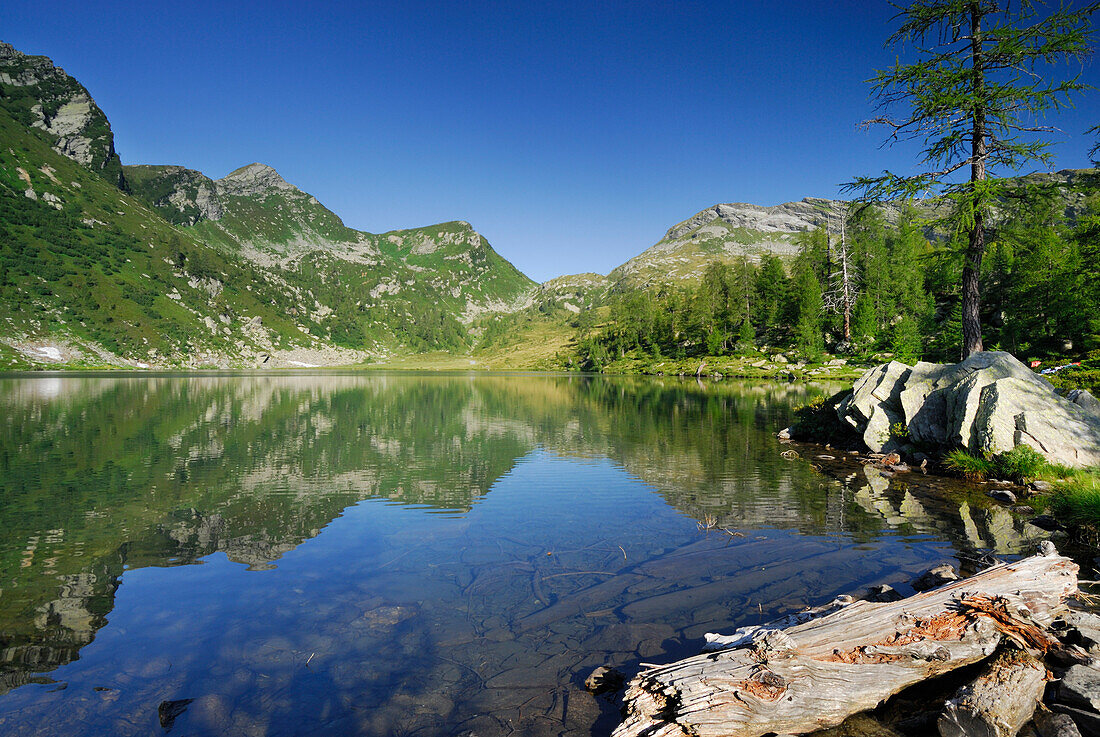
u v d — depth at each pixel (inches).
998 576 299.7
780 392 2490.2
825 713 218.2
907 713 227.8
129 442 1152.2
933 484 701.9
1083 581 338.3
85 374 5378.9
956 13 896.9
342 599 367.9
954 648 243.6
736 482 740.7
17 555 468.8
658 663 273.0
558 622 326.6
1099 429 681.0
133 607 358.0
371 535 521.3
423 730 227.8
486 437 1245.7
